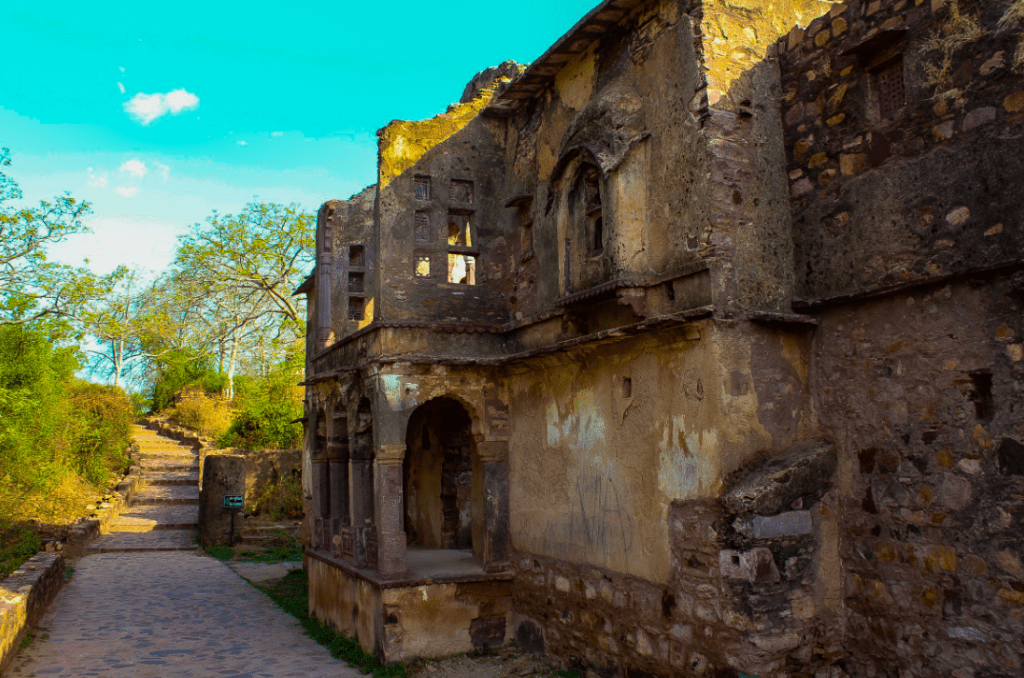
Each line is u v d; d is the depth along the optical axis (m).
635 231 7.82
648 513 7.57
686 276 7.19
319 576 11.73
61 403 20.69
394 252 10.30
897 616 6.37
